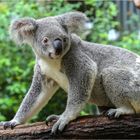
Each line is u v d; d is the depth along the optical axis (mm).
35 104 1737
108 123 1566
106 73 1670
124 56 1729
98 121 1571
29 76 2629
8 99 2598
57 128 1570
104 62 1715
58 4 2805
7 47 2734
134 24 3246
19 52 2740
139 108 1643
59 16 1720
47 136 1585
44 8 2820
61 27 1679
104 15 2930
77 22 1712
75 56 1678
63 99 2662
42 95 1743
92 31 2830
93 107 2666
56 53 1632
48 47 1644
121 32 3203
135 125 1559
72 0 2924
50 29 1654
